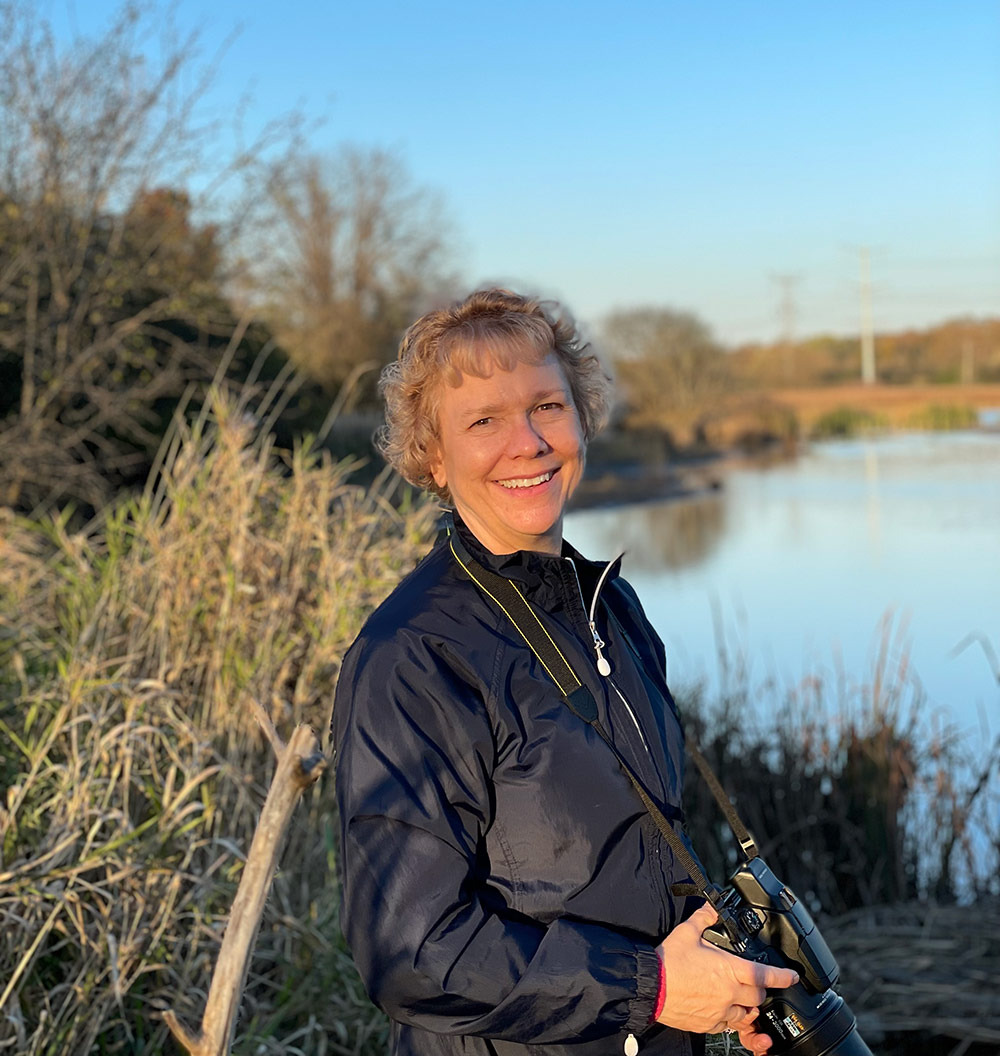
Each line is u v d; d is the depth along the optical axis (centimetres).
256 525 350
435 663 138
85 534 398
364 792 131
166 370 809
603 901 137
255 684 301
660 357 3469
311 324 2088
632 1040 137
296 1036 253
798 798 434
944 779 438
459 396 152
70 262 798
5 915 220
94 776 253
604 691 148
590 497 2309
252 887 102
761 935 146
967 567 1257
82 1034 216
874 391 4806
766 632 940
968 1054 338
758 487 2423
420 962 125
